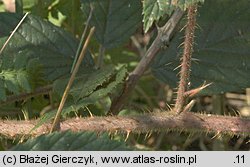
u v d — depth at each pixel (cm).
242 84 35
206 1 36
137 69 36
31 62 34
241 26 36
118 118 32
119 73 34
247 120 32
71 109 32
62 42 36
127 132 32
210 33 36
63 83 34
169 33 35
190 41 32
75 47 36
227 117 32
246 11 36
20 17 36
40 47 36
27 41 35
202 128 32
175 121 32
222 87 36
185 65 32
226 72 36
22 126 32
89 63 36
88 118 32
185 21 36
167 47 36
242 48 36
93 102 33
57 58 36
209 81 36
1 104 35
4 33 35
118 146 28
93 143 28
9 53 35
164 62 36
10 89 33
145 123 32
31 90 35
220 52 36
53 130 32
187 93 32
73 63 35
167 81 36
